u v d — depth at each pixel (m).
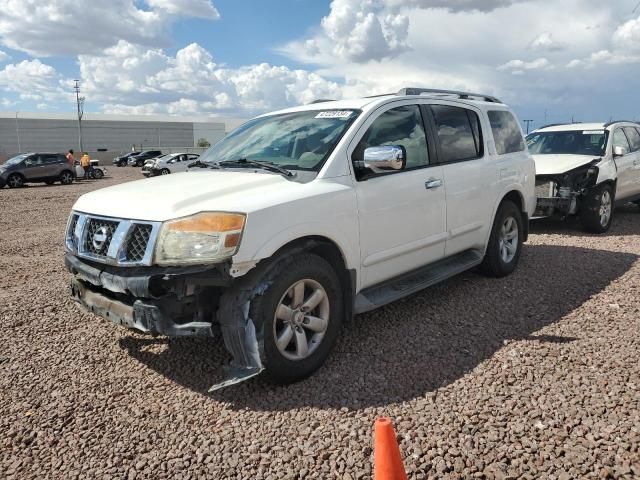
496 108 6.05
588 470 2.64
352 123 4.23
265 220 3.36
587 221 8.63
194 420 3.26
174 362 4.06
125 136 100.81
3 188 25.72
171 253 3.26
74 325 4.88
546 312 4.86
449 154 5.08
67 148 95.88
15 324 4.91
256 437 3.05
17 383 3.80
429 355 4.02
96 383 3.78
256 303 3.32
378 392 3.49
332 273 3.79
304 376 3.65
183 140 106.12
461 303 5.15
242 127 5.20
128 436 3.12
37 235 10.80
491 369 3.74
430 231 4.73
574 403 3.24
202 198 3.48
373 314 4.91
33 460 2.93
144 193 3.72
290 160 4.16
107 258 3.51
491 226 5.64
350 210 3.92
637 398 3.27
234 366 3.36
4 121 90.88
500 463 2.71
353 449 2.89
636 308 4.88
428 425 3.08
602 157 9.00
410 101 4.81
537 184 8.76
